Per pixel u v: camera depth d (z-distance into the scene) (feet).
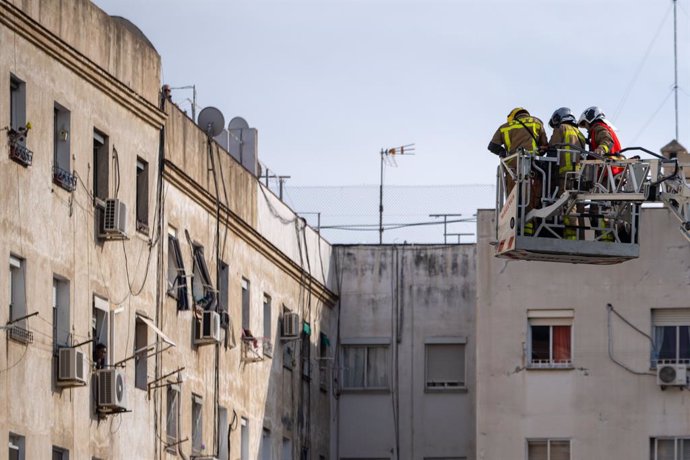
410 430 362.74
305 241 348.79
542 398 322.75
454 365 364.17
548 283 325.21
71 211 237.04
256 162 334.65
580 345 322.75
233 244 306.35
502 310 326.03
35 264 226.38
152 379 264.93
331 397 364.38
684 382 315.99
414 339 365.20
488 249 328.29
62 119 237.45
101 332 247.91
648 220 324.80
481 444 322.34
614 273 323.98
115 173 252.42
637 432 318.86
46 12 230.68
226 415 299.99
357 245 368.68
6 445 216.74
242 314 312.71
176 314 276.82
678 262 322.55
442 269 366.63
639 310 322.34
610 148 196.24
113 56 252.01
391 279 367.45
